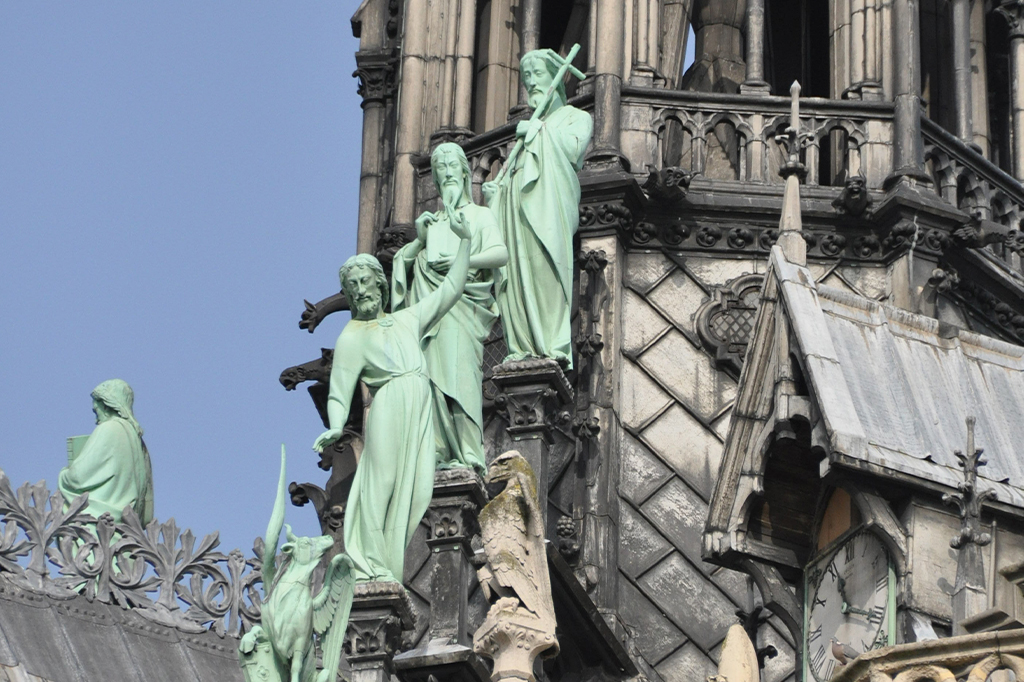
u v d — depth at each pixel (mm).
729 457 59250
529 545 58719
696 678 74438
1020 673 46281
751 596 73188
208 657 62375
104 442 65688
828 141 84875
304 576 59281
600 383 77438
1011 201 84250
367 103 90938
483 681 61125
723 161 85750
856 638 56375
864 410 57594
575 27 90688
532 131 74375
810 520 58875
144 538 62844
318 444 62562
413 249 71375
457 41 85938
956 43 86250
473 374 66812
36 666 58469
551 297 72125
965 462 53969
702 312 79062
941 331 61156
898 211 79312
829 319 59531
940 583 55469
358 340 63531
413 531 61750
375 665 60250
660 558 75875
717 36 91125
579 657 69062
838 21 84000
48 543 61031
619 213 79250
